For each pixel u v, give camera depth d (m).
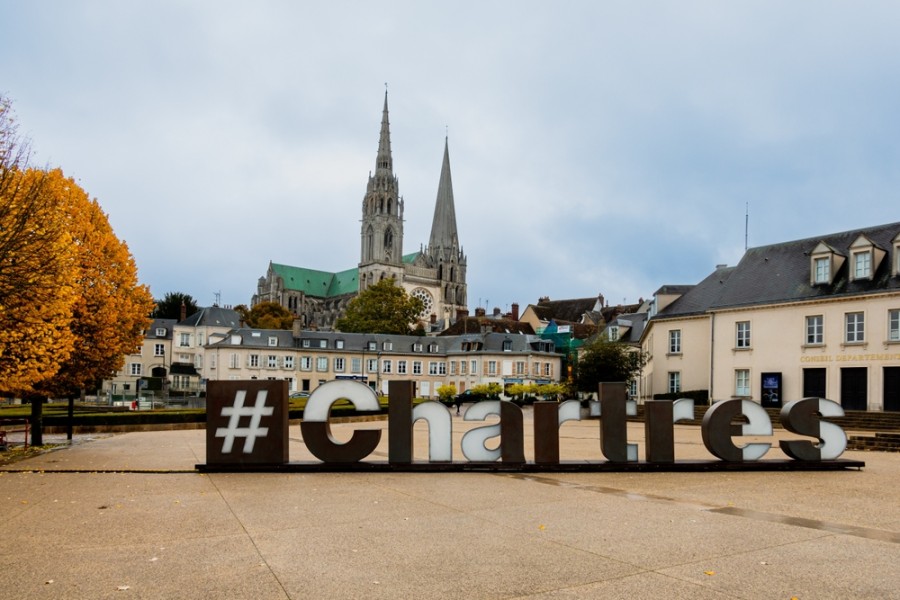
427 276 162.38
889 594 7.38
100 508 12.10
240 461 16.88
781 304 40.00
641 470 17.22
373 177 159.25
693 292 48.41
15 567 8.35
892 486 14.84
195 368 95.75
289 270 163.25
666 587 7.61
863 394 36.31
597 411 17.91
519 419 17.20
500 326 96.25
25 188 20.20
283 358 84.06
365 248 158.12
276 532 10.24
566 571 8.21
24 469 17.47
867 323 36.31
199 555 8.91
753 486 14.80
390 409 17.14
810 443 17.69
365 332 102.12
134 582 7.77
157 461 19.25
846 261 38.84
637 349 61.62
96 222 27.09
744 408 17.69
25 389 22.47
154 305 29.73
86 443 26.28
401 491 14.02
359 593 7.42
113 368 27.70
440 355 89.88
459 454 22.06
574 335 89.88
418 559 8.74
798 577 7.97
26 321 19.91
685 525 10.74
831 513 11.73
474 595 7.36
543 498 13.21
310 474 16.53
